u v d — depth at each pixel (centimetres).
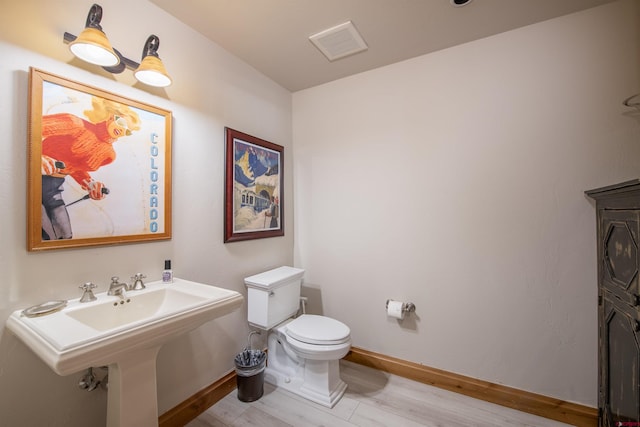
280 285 198
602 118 152
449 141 191
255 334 208
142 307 128
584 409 154
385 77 213
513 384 172
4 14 100
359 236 226
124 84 135
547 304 165
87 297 115
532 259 168
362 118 223
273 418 159
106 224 127
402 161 207
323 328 179
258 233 215
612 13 149
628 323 117
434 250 197
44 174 108
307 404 172
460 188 188
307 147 251
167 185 151
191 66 167
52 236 110
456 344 189
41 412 108
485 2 148
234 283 195
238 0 145
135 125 138
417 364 201
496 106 177
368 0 146
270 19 161
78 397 117
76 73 118
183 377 158
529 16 160
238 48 190
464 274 187
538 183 167
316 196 246
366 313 222
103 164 125
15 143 102
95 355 80
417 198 202
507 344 175
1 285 99
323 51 194
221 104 187
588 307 155
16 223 102
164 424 146
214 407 168
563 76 160
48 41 110
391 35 176
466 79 185
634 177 146
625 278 120
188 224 165
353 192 228
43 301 108
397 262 210
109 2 130
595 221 153
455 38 180
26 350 104
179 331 105
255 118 216
